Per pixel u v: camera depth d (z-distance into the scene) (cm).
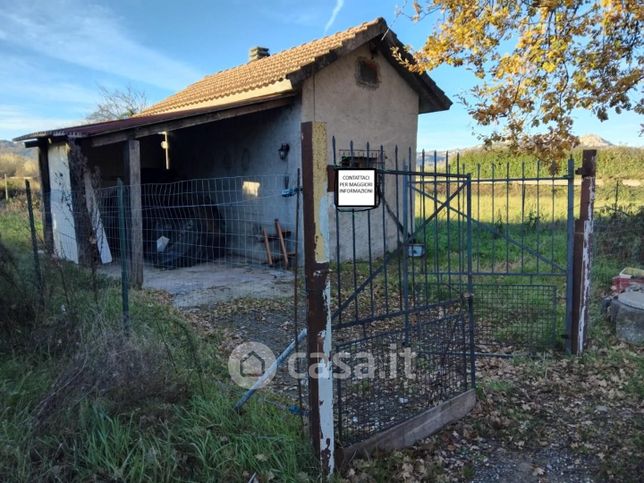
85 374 277
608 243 800
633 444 309
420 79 981
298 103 838
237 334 508
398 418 311
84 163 523
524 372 423
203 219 959
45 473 224
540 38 354
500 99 391
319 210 241
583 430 328
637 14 322
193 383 312
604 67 369
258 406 301
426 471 279
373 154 923
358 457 279
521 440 320
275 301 648
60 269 454
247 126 964
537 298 583
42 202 923
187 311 593
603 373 416
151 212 1018
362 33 849
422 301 633
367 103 928
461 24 377
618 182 1012
